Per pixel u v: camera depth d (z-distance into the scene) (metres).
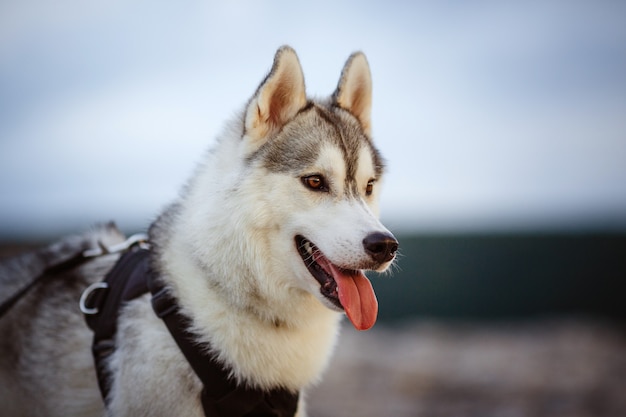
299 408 3.34
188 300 3.08
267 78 3.27
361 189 3.41
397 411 6.33
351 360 8.48
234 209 3.09
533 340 9.85
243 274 3.07
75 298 3.46
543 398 6.63
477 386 7.14
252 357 3.06
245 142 3.25
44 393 3.36
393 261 3.28
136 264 3.39
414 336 10.60
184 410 3.02
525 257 15.52
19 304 3.56
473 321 14.46
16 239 15.13
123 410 3.01
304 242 3.29
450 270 15.42
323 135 3.37
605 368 7.78
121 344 3.11
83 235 3.92
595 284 15.48
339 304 3.10
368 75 3.77
